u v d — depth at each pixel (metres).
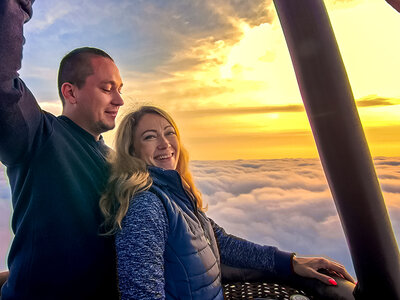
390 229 0.82
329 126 0.72
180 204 0.92
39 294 0.87
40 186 0.89
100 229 0.91
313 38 0.66
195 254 0.84
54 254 0.87
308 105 0.73
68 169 0.92
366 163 0.75
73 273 0.88
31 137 0.86
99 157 1.05
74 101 1.10
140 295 0.70
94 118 1.12
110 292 0.93
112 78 1.13
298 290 1.21
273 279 1.26
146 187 0.85
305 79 0.70
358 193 0.76
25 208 0.91
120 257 0.75
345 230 0.84
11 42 0.71
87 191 0.94
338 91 0.69
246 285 1.24
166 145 1.03
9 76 0.71
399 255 0.85
